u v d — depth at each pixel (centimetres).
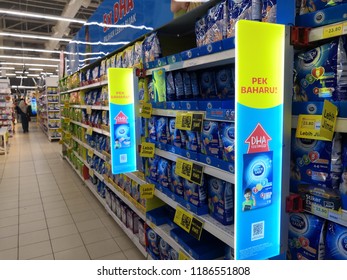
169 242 214
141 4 251
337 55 111
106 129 362
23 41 1666
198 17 190
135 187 282
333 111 109
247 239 120
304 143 126
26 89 3212
